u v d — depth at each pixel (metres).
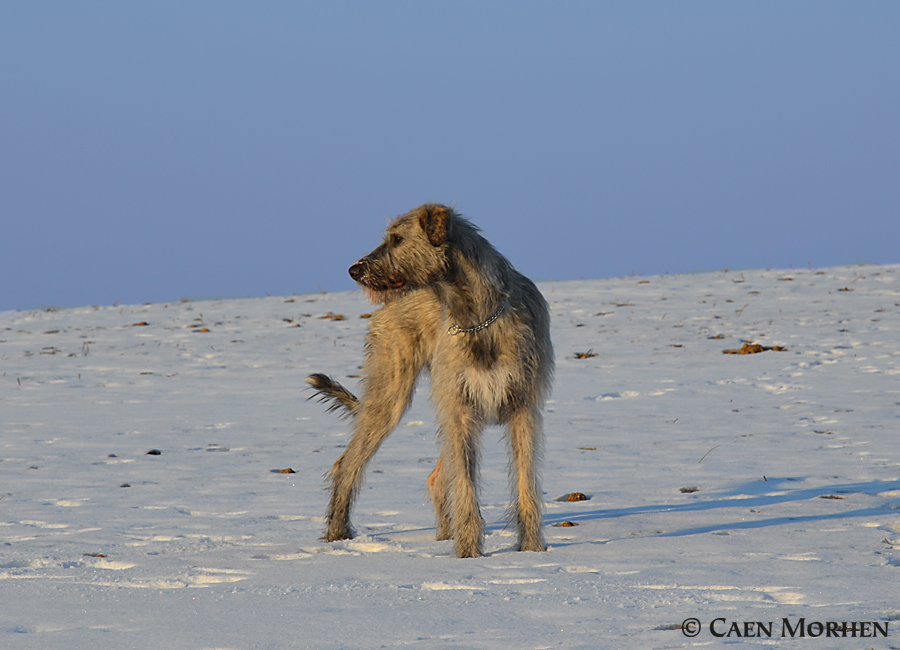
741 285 41.09
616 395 22.23
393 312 11.85
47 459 16.56
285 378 26.73
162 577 8.48
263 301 45.41
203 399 23.88
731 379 23.48
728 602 6.86
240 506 12.59
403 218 10.44
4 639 6.32
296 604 7.21
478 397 10.10
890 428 16.91
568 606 6.89
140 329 37.62
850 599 6.86
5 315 45.09
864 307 33.47
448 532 10.73
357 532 11.15
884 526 10.03
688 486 13.06
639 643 5.79
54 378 27.88
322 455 16.62
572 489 13.19
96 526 11.27
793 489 12.51
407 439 18.00
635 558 8.88
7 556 9.54
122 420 20.98
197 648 6.05
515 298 10.24
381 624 6.52
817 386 21.98
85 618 6.89
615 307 36.84
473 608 6.93
